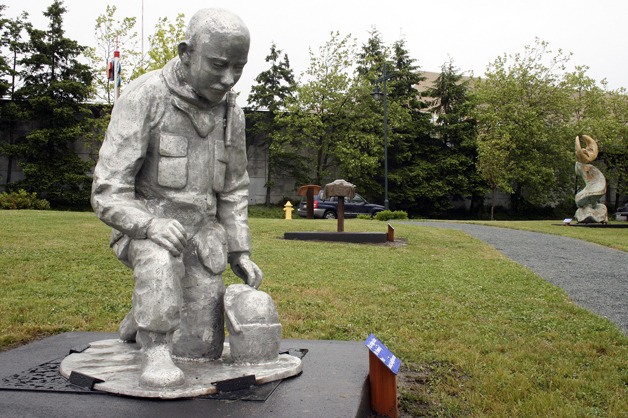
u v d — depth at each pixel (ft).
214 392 8.69
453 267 33.17
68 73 94.89
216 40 9.26
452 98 123.44
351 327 18.66
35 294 22.38
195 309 10.12
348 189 46.01
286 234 44.32
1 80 92.68
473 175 116.06
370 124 105.09
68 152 93.09
